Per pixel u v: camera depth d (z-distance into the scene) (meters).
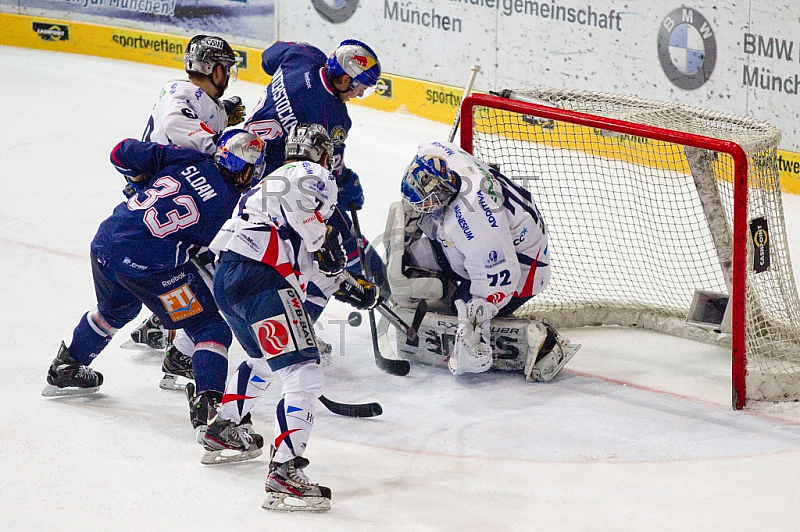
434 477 12.71
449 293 16.91
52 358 16.67
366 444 13.73
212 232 13.82
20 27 39.91
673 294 19.48
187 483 12.52
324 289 15.47
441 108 33.06
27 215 24.17
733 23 26.97
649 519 11.52
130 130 31.11
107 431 14.03
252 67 36.62
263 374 12.85
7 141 29.66
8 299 19.30
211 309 14.01
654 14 28.36
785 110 26.59
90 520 11.50
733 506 11.80
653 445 13.57
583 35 29.86
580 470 12.85
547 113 16.50
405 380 16.11
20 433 13.82
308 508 11.70
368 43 34.25
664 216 23.16
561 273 20.25
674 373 16.33
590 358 17.08
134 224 13.73
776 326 15.77
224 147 13.62
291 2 35.38
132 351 17.38
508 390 15.66
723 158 17.33
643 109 17.59
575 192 23.80
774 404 14.91
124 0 38.53
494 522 11.48
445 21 32.38
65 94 34.50
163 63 38.41
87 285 20.17
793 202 26.55
